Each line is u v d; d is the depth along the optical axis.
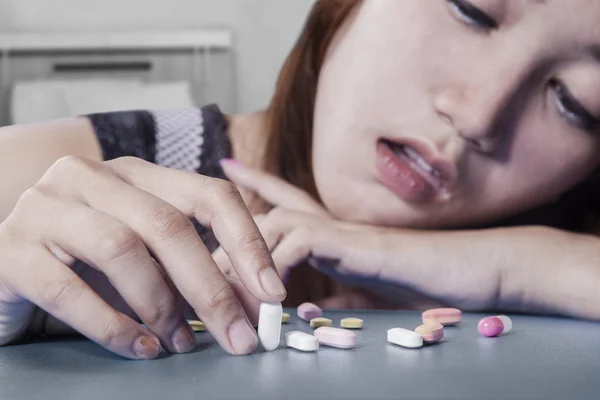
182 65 1.70
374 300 0.57
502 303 0.52
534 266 0.52
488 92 0.53
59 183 0.38
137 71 1.68
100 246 0.35
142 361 0.33
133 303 0.34
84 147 0.59
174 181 0.39
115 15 1.69
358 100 0.56
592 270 0.51
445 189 0.56
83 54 1.65
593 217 0.68
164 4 1.70
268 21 1.74
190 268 0.35
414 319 0.45
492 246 0.52
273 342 0.35
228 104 1.73
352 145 0.57
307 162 0.67
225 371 0.32
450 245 0.52
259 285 0.36
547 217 0.66
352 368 0.32
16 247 0.36
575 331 0.43
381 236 0.52
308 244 0.50
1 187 0.53
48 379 0.31
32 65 1.63
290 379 0.31
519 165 0.56
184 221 0.36
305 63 0.66
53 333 0.40
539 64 0.52
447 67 0.53
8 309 0.36
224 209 0.37
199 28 1.72
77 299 0.34
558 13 0.51
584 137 0.56
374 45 0.56
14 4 1.64
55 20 1.67
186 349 0.35
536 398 0.29
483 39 0.52
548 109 0.54
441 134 0.55
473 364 0.33
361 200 0.58
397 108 0.55
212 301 0.35
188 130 0.65
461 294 0.51
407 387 0.30
